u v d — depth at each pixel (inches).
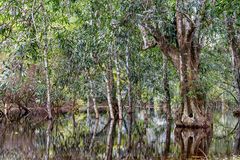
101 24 658.8
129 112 1146.7
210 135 786.8
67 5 607.2
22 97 1193.4
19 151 608.7
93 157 562.9
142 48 951.0
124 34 708.0
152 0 674.8
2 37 462.3
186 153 587.5
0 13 444.8
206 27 820.6
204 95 863.1
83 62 957.2
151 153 591.8
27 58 492.1
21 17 458.6
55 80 1112.2
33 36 486.3
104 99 1390.3
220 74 1158.3
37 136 791.1
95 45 768.9
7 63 465.1
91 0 637.3
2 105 1153.4
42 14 593.0
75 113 1381.6
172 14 829.2
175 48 878.4
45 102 1203.9
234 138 746.2
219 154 565.3
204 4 697.6
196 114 844.6
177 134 800.3
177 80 1095.6
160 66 1093.1
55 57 1055.0
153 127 965.8
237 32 942.4
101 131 883.4
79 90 1188.5
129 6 642.2
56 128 940.0
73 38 805.9
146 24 807.7
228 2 542.6
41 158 554.9
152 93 1153.4
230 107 1465.3
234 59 1087.0
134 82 1110.4
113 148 642.8
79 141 722.8
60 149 631.2
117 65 1058.1
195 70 862.5
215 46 1061.8
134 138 764.0
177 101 939.3
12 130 892.0
